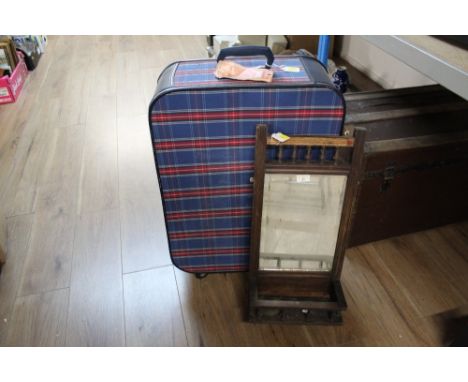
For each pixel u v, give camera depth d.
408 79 2.01
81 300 1.15
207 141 0.88
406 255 1.27
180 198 0.99
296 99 0.83
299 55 0.97
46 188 1.59
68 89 2.40
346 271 1.22
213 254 1.13
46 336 1.05
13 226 1.41
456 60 0.72
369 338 1.04
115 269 1.25
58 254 1.30
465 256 1.27
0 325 1.08
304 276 1.08
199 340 1.04
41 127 2.01
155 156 0.90
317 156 0.93
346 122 1.16
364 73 2.44
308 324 1.06
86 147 1.85
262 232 1.03
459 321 1.08
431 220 1.32
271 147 0.89
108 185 1.61
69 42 3.15
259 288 1.14
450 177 1.19
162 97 0.81
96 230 1.39
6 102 2.23
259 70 0.86
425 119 1.19
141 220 1.43
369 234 1.28
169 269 1.25
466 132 1.12
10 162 1.75
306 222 1.00
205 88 0.80
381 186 1.13
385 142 1.08
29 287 1.19
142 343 1.04
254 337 1.05
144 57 2.85
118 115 2.12
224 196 0.99
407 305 1.12
